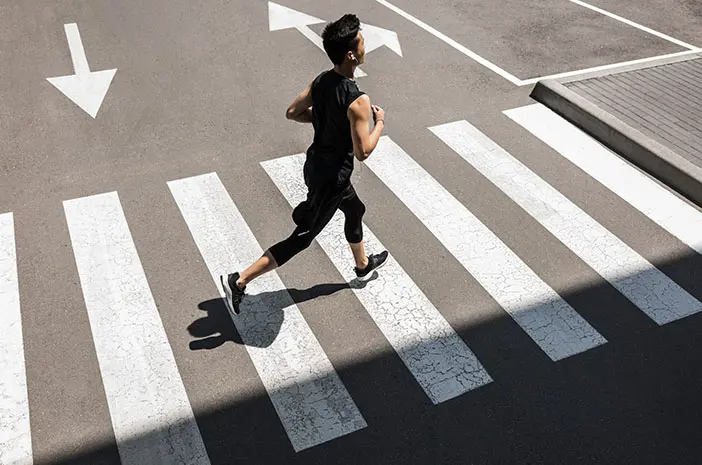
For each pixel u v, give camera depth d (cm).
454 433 487
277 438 482
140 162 782
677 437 487
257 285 614
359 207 560
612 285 618
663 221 700
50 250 650
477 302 599
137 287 610
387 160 789
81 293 602
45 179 752
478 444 480
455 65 1006
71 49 1037
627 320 581
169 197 725
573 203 725
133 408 502
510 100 918
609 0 1273
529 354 548
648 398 514
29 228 677
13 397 509
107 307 589
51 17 1145
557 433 488
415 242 668
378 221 696
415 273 630
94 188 737
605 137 826
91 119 864
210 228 683
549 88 895
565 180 761
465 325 575
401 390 518
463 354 548
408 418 497
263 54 1032
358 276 613
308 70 990
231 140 825
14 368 532
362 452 473
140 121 860
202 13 1162
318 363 539
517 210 714
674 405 509
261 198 728
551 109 898
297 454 471
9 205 710
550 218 702
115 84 942
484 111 890
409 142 822
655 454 475
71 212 700
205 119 866
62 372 529
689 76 958
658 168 764
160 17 1145
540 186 750
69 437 481
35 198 721
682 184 740
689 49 1084
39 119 863
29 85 940
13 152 798
